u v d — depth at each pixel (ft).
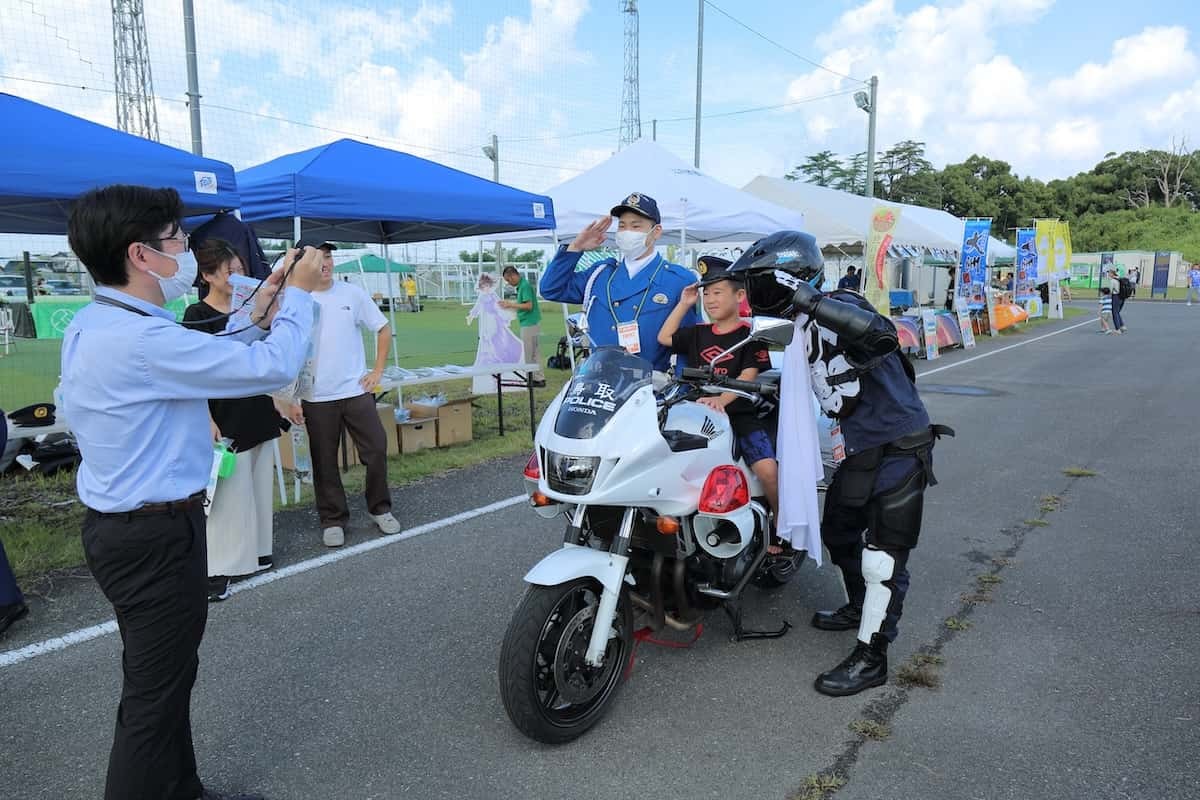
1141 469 22.12
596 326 15.05
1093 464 22.77
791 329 9.43
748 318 12.14
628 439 9.19
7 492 20.25
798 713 10.30
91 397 6.56
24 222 20.61
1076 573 14.79
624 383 9.63
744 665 11.60
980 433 27.09
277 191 18.66
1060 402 33.22
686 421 10.53
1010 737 9.63
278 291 7.59
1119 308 69.62
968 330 57.31
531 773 9.09
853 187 198.29
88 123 16.28
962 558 15.62
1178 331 70.59
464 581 14.70
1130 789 8.61
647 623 11.83
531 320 37.99
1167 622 12.68
